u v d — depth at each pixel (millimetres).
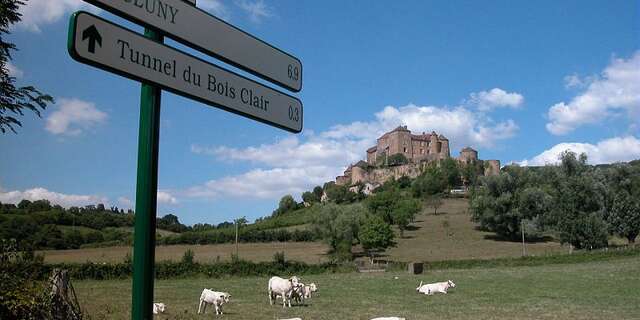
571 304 32500
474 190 128125
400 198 140625
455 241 114875
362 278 57719
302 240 112625
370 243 96812
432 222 138625
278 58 5633
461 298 36625
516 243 111125
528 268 68312
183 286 47375
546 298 36125
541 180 117750
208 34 4770
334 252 94062
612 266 65625
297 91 5910
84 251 85562
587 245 92125
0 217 44969
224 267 61531
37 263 9852
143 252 4016
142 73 4184
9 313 8617
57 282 9188
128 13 4062
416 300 35344
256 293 40531
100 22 3932
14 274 9398
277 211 188875
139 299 3967
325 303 33469
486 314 28000
